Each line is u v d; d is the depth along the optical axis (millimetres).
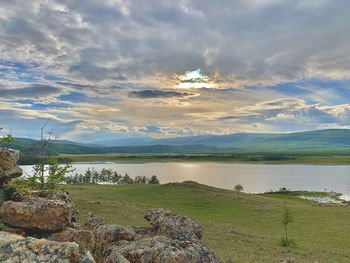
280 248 56250
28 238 11102
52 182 48500
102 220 26109
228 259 41469
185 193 122750
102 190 130125
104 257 17641
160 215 25375
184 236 22469
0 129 33000
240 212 97812
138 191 127125
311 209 101562
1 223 18359
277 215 92688
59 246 10789
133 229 23672
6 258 10180
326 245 63969
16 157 22328
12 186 21047
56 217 18953
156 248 17656
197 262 17469
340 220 85750
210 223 74125
